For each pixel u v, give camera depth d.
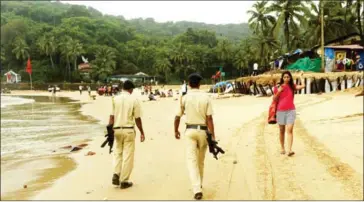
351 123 13.00
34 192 7.88
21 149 13.71
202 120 6.44
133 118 7.35
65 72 118.44
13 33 131.88
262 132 12.48
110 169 9.12
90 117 26.23
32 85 107.38
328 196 6.19
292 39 59.38
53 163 10.79
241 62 109.81
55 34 132.50
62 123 22.45
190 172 6.34
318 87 30.00
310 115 15.80
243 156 9.11
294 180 7.07
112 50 126.06
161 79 118.06
